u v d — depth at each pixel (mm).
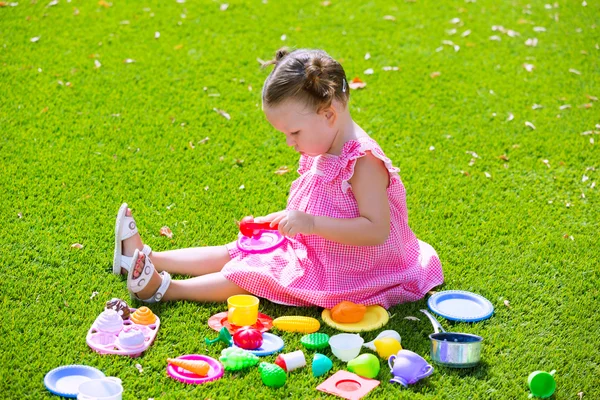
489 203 4340
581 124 5324
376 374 2799
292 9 7039
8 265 3465
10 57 5797
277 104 3059
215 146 4844
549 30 6895
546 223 4137
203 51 6152
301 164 3541
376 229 3178
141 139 4852
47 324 3037
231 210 4141
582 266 3693
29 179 4289
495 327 3168
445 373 2846
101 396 2545
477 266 3697
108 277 3432
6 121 4930
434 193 4414
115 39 6246
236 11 6926
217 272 3477
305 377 2795
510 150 4965
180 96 5453
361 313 3176
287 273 3311
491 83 5891
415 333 3141
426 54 6332
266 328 3111
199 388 2693
